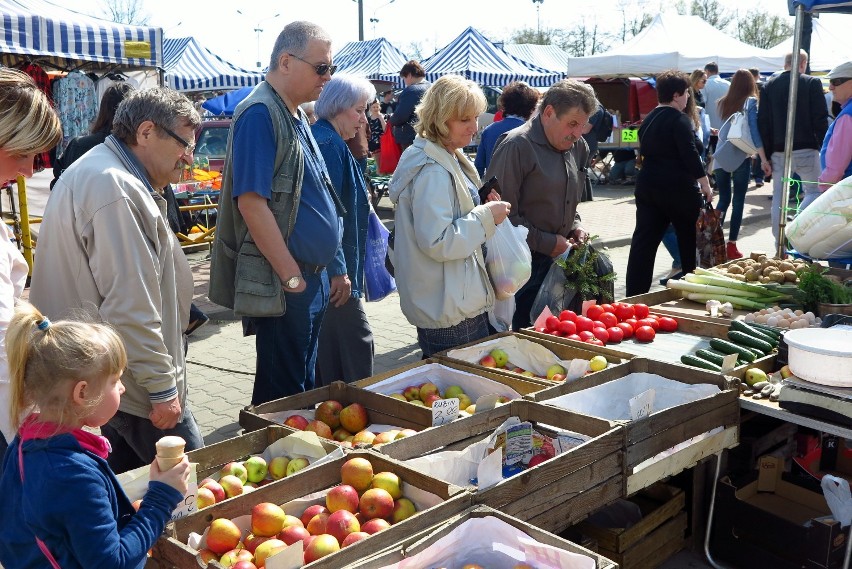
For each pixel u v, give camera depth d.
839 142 5.98
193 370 6.00
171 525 2.13
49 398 1.74
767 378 3.43
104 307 2.47
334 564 2.04
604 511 3.42
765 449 3.77
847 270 4.91
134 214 2.49
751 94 8.98
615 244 10.75
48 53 7.94
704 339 4.15
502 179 4.41
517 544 2.16
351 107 4.14
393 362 6.12
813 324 3.97
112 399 1.83
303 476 2.44
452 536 2.18
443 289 3.69
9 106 2.01
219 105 14.04
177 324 2.73
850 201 4.64
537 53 21.00
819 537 3.12
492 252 3.88
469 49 16.88
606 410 3.36
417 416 3.02
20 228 8.20
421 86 10.92
